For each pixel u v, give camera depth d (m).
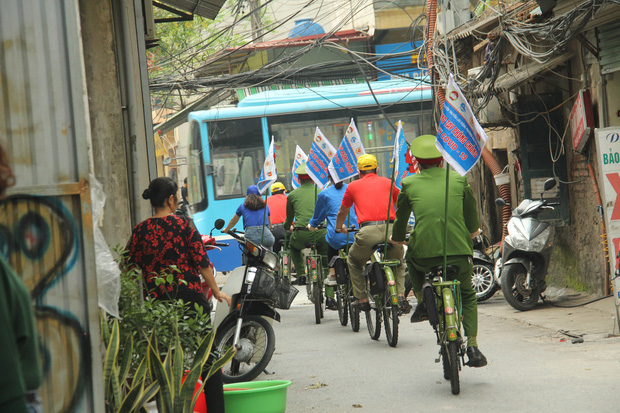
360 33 29.94
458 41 19.16
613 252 9.84
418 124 22.52
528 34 12.59
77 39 3.82
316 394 7.67
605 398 6.75
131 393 4.93
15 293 2.33
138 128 9.03
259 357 8.18
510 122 15.07
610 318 11.04
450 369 7.29
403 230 8.21
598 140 9.86
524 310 12.59
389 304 10.26
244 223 15.54
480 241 14.81
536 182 14.75
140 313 5.62
